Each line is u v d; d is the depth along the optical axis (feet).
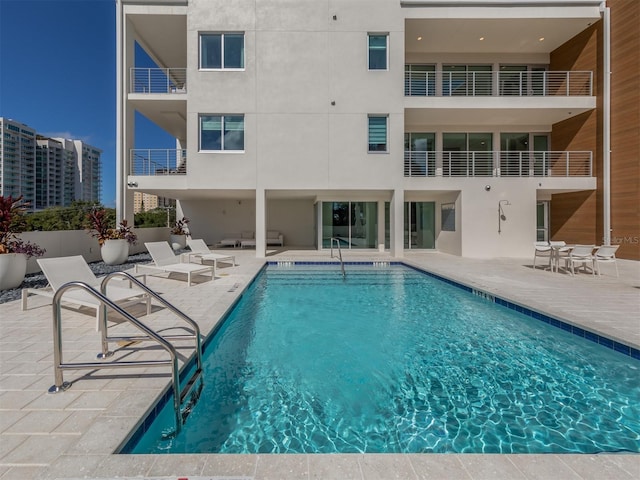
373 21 37.65
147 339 10.85
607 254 26.27
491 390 10.82
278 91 37.76
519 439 8.43
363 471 5.88
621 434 8.61
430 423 9.13
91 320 14.58
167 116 44.27
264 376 11.73
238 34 37.83
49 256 29.04
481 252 38.73
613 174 37.42
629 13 35.37
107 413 7.54
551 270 29.09
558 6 37.37
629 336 12.87
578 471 5.91
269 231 54.29
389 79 38.06
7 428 7.00
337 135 38.09
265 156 37.88
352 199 45.60
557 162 43.96
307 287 26.13
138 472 5.83
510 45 42.75
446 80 44.78
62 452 6.30
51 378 9.25
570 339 14.89
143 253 42.24
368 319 18.21
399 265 35.65
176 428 8.49
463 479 5.72
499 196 38.75
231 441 8.35
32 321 14.44
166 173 41.22
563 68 42.55
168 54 45.85
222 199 53.62
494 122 44.06
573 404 10.00
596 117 38.81
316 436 8.58
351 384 11.21
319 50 37.78
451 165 45.37
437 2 37.19
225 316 16.26
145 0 36.99
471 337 15.42
